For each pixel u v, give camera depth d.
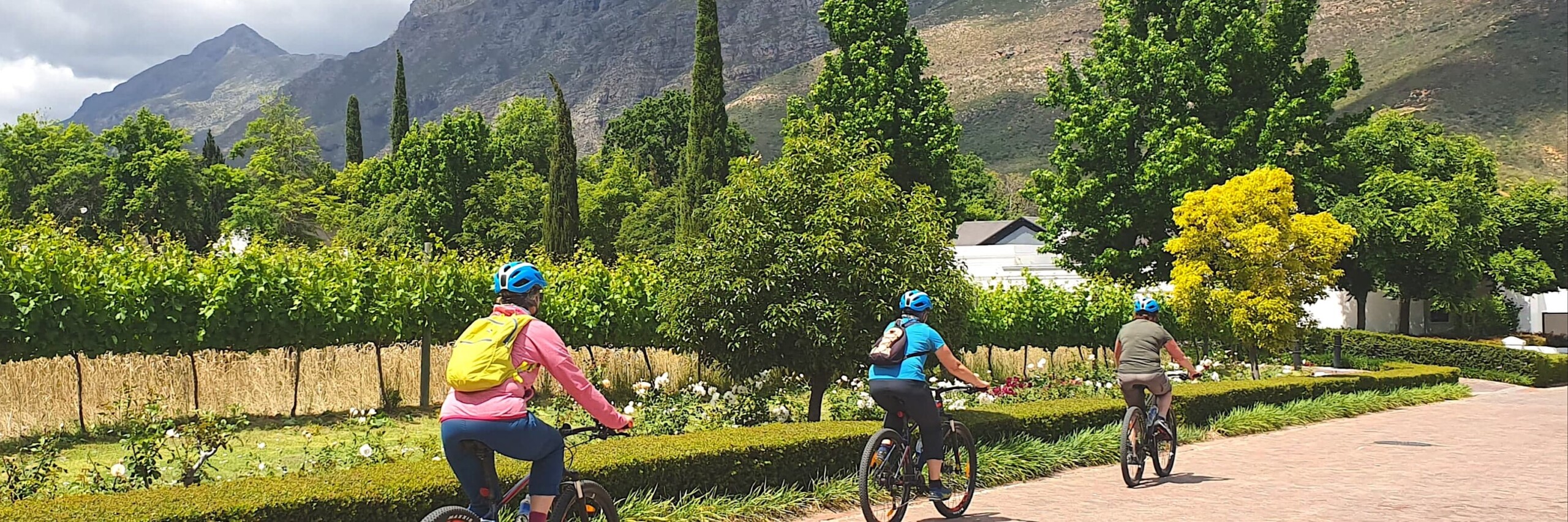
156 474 8.02
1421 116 116.50
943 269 12.02
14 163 56.22
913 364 8.37
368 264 16.14
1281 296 22.06
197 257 14.81
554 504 5.73
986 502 9.76
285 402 15.25
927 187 12.37
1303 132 37.47
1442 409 20.77
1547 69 116.94
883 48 40.16
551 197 49.72
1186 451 13.90
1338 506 9.53
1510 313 49.44
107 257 13.59
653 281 19.17
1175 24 39.84
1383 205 40.38
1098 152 39.19
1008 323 24.05
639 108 80.69
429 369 16.91
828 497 9.26
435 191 58.34
